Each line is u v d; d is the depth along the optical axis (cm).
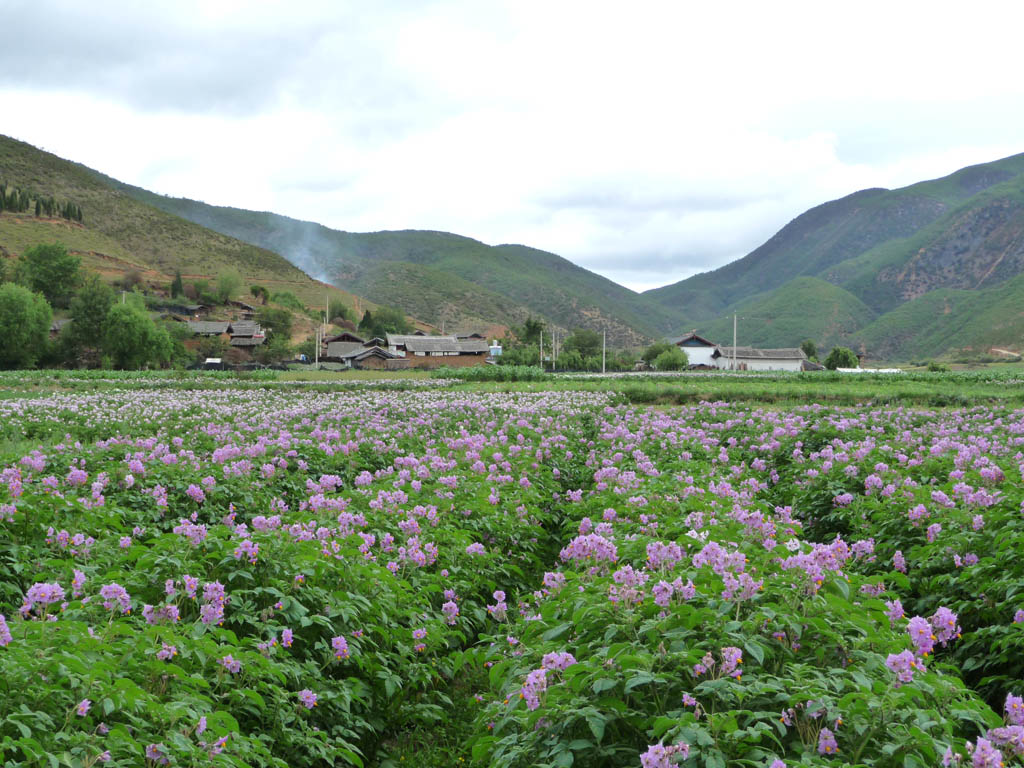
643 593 670
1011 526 920
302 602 778
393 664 825
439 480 1370
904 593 937
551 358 13212
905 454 1686
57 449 1594
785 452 2031
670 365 13338
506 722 611
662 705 559
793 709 517
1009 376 7125
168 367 10619
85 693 522
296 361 13100
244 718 649
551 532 1541
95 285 10062
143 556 776
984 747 443
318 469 1736
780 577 684
